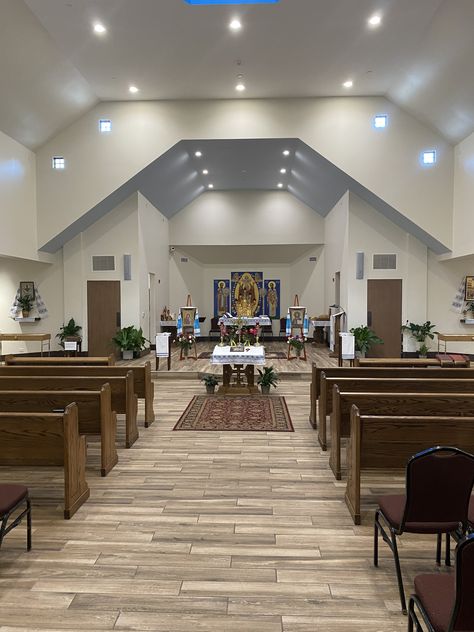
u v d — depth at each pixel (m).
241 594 2.46
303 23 6.67
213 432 5.39
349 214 11.12
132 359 10.86
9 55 6.95
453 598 1.76
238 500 3.60
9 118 8.38
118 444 4.96
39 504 3.53
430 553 2.86
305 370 9.16
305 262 15.49
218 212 14.86
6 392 3.99
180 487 3.85
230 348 7.36
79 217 9.82
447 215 9.66
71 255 11.18
